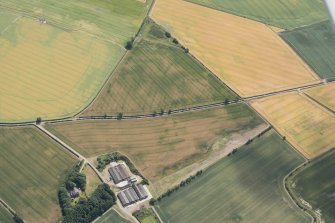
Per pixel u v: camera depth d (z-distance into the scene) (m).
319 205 191.88
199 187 195.25
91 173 197.62
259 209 189.62
